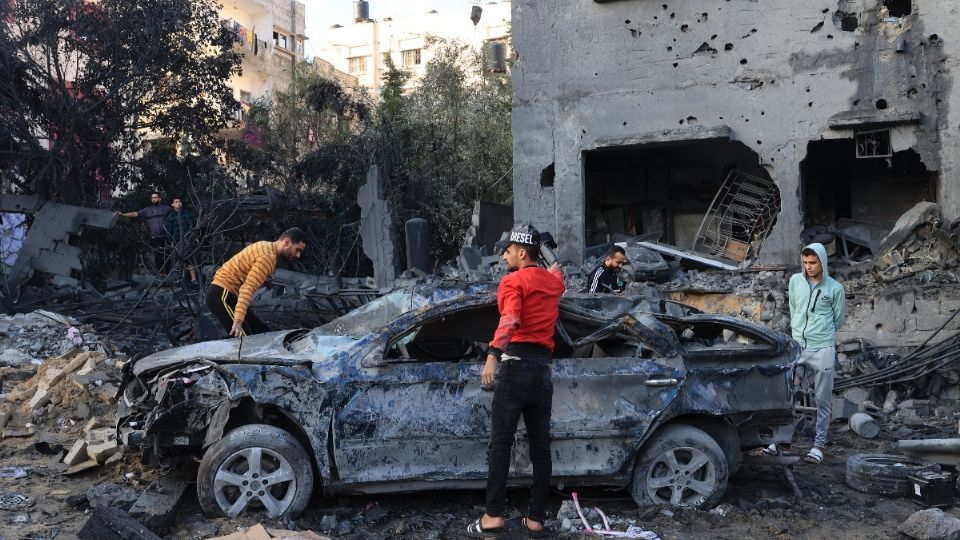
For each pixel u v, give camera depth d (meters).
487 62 25.52
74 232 15.13
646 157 17.39
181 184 19.30
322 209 20.80
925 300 10.61
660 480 5.51
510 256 5.01
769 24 13.65
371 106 23.50
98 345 10.32
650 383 5.48
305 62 27.72
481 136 23.39
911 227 11.82
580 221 14.74
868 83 13.05
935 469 6.10
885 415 9.25
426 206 20.88
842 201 16.19
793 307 7.23
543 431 4.89
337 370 5.23
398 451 5.22
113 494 5.21
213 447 5.07
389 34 47.00
